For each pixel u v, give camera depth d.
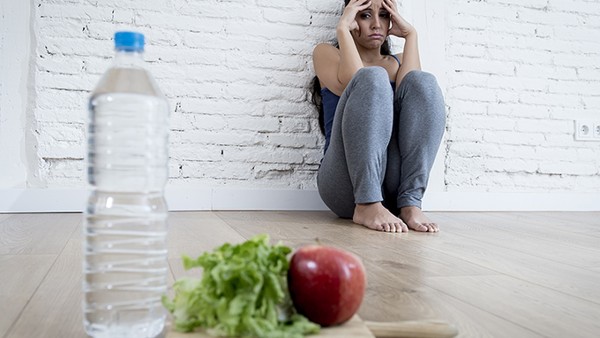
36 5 2.30
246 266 0.60
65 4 2.33
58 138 2.33
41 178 2.32
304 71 2.62
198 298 0.63
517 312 0.87
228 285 0.61
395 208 2.16
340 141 2.02
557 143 3.01
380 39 2.35
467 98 2.85
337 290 0.64
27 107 2.30
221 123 2.53
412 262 1.29
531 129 2.96
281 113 2.59
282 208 2.57
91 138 0.76
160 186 0.80
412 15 2.74
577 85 3.03
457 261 1.32
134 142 0.78
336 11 2.64
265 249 0.65
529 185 2.97
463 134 2.85
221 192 2.50
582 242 1.72
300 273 0.65
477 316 0.84
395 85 2.30
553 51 2.99
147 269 0.73
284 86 2.60
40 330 0.72
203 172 2.51
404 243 1.59
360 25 2.35
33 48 2.30
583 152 3.04
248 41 2.55
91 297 0.70
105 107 0.77
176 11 2.46
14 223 1.90
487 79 2.88
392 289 1.00
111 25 2.38
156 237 0.74
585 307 0.91
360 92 1.92
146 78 0.74
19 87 2.28
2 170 2.27
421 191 2.03
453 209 2.80
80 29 2.35
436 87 2.02
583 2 3.03
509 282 1.10
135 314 0.71
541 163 2.98
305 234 1.72
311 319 0.66
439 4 2.78
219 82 2.52
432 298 0.95
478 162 2.88
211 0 2.50
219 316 0.60
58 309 0.82
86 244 0.72
